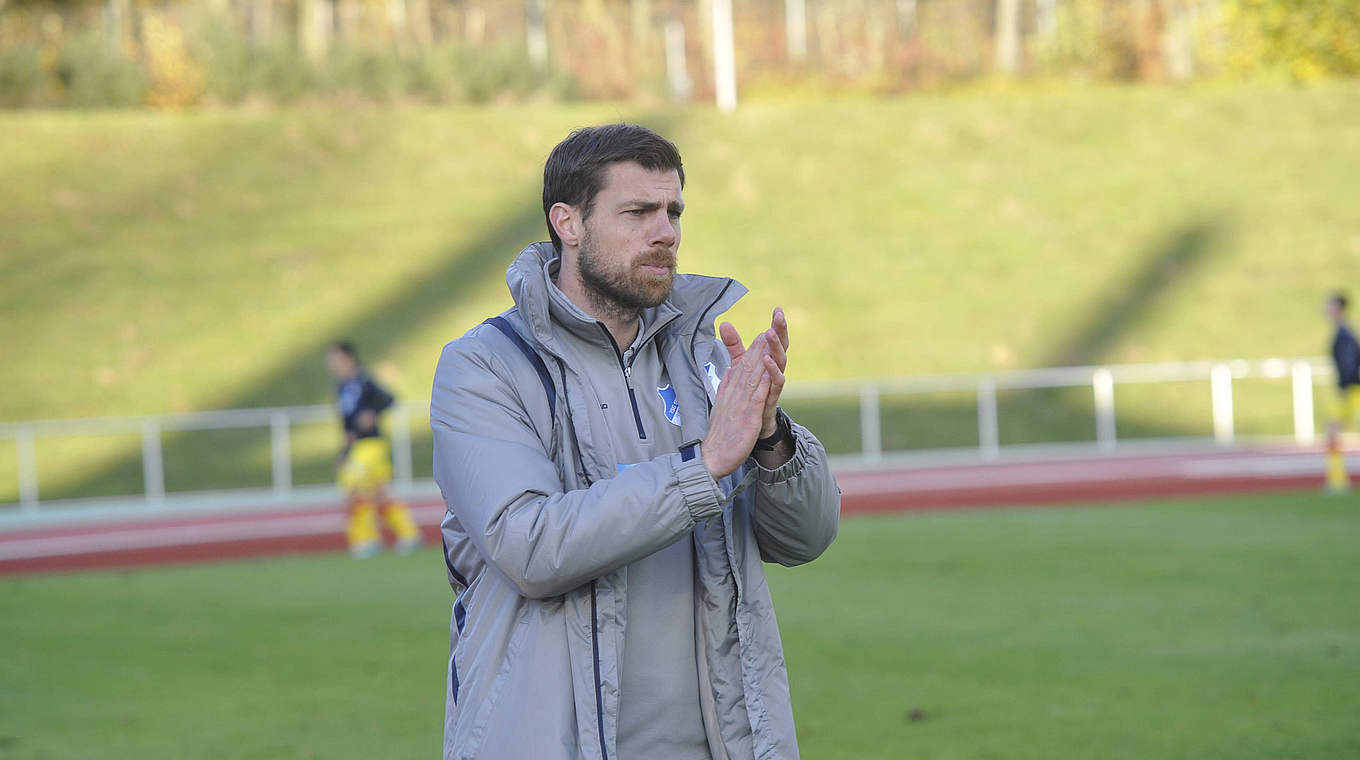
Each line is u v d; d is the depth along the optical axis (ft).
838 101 199.93
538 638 14.88
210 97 197.06
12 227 148.77
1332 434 85.46
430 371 131.85
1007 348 137.90
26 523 95.50
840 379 132.67
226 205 156.56
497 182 163.94
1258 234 155.43
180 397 127.44
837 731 35.83
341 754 35.42
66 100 193.98
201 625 54.44
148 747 36.55
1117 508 81.35
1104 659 43.27
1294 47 198.39
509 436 15.05
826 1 406.41
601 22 363.35
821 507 15.87
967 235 156.46
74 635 53.01
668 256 15.40
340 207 158.10
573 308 15.35
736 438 14.34
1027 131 176.24
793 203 162.30
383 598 59.62
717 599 15.43
